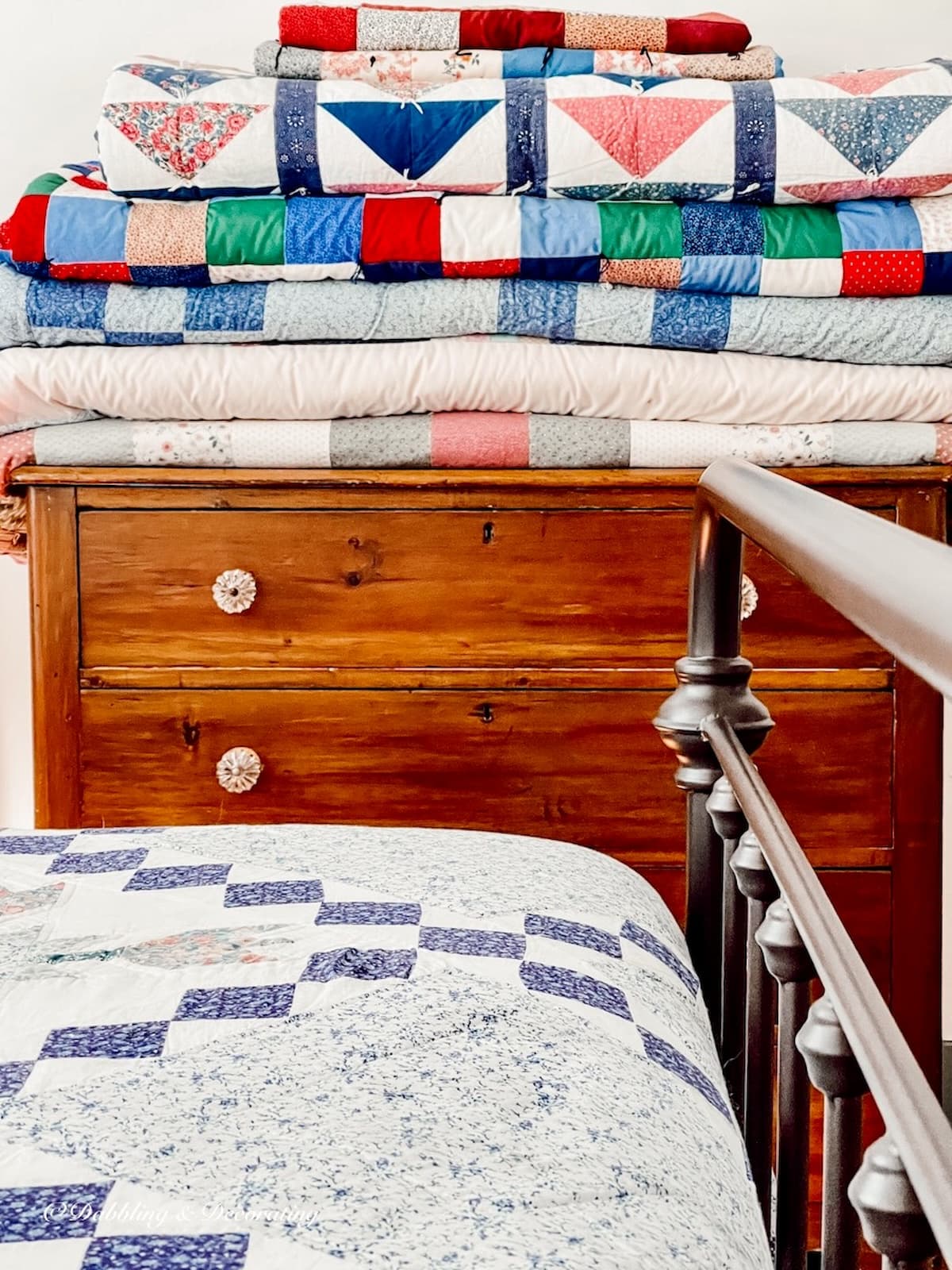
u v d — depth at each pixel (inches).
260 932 24.9
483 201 57.1
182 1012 21.1
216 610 58.0
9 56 75.9
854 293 56.8
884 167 55.9
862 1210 15.6
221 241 56.1
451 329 57.3
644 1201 16.5
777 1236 24.3
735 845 31.4
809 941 19.3
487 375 56.6
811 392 57.0
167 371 56.7
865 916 58.1
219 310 56.9
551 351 57.1
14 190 77.0
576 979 23.7
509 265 56.5
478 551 57.3
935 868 57.7
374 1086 18.4
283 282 57.5
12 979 22.7
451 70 61.2
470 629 57.7
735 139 55.7
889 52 75.2
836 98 56.1
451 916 26.0
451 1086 18.6
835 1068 19.0
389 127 55.9
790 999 23.6
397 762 58.3
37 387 56.8
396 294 57.1
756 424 57.9
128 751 58.7
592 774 58.0
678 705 35.2
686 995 26.4
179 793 58.8
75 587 58.0
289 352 57.3
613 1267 14.8
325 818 58.6
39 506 57.6
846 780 57.7
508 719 58.0
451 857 30.5
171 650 58.2
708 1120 20.6
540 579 57.4
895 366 57.8
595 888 29.5
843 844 58.0
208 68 60.9
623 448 57.2
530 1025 21.1
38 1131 17.3
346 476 56.2
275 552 57.6
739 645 35.5
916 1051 58.6
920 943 58.1
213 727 58.5
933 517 56.6
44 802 59.1
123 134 55.7
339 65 60.9
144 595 58.0
